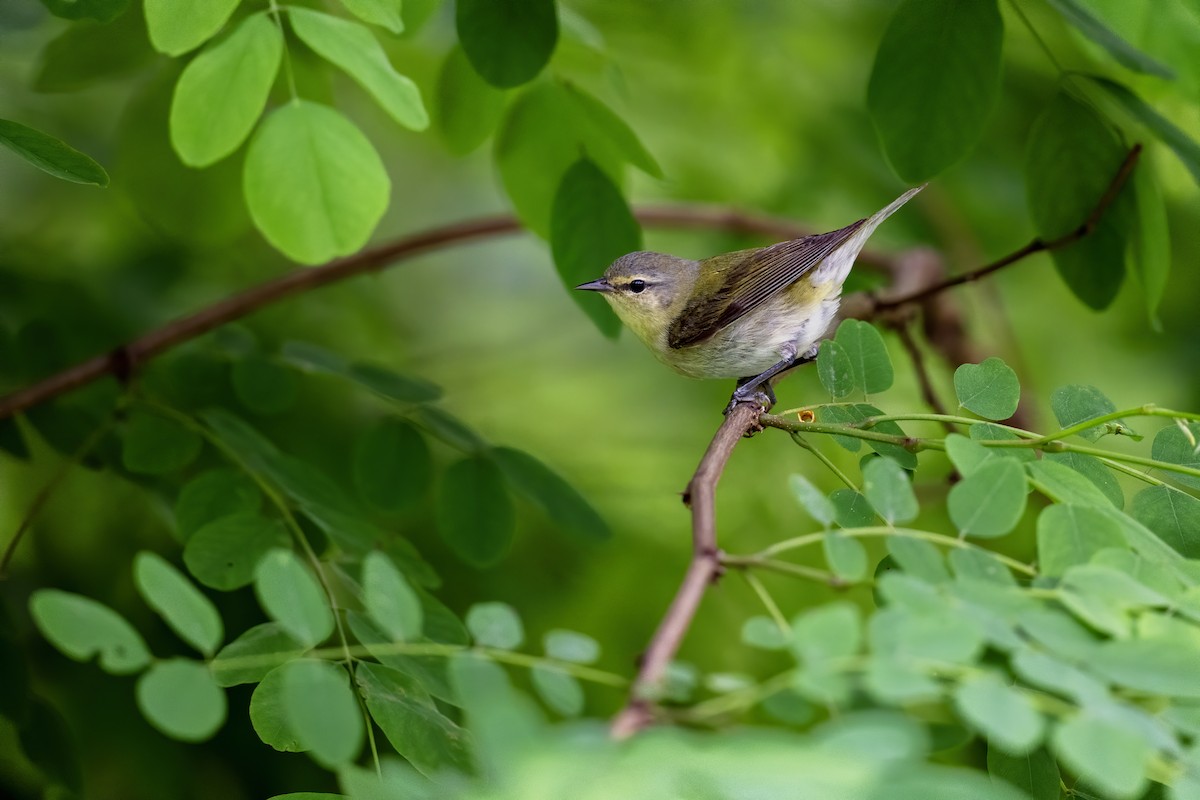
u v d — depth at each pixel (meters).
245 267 13.03
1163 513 6.01
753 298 11.00
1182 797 3.87
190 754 9.23
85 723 9.30
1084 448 5.82
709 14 12.27
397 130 14.37
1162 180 11.44
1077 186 8.96
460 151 9.34
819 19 12.70
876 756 3.66
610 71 10.34
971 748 7.44
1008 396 6.32
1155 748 3.91
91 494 10.59
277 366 9.91
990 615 4.43
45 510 10.50
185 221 10.23
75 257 12.25
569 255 9.08
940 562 4.91
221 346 10.32
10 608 8.35
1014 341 13.09
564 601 11.38
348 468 10.98
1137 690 4.15
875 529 5.04
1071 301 14.27
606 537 9.34
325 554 7.45
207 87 6.20
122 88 12.56
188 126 6.20
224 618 9.00
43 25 10.05
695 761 3.56
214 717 4.27
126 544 10.31
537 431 13.20
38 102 12.02
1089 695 4.00
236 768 9.22
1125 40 7.85
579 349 14.44
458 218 16.48
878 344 6.87
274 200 6.11
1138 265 8.84
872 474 5.26
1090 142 8.77
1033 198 9.08
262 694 5.62
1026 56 11.42
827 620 4.16
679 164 13.88
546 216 9.37
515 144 9.21
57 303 11.22
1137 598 4.64
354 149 6.23
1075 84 8.63
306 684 4.42
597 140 9.13
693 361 11.41
